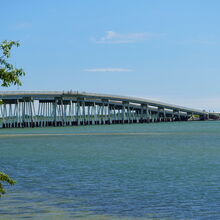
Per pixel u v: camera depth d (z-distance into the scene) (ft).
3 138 479.41
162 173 166.61
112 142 384.47
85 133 600.39
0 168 187.73
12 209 106.11
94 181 147.13
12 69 66.59
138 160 220.23
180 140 408.26
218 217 96.94
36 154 262.06
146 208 106.01
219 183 140.36
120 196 120.26
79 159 227.61
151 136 495.82
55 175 162.91
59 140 424.05
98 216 99.30
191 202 111.75
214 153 259.60
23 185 139.54
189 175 159.94
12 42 66.33
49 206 109.19
